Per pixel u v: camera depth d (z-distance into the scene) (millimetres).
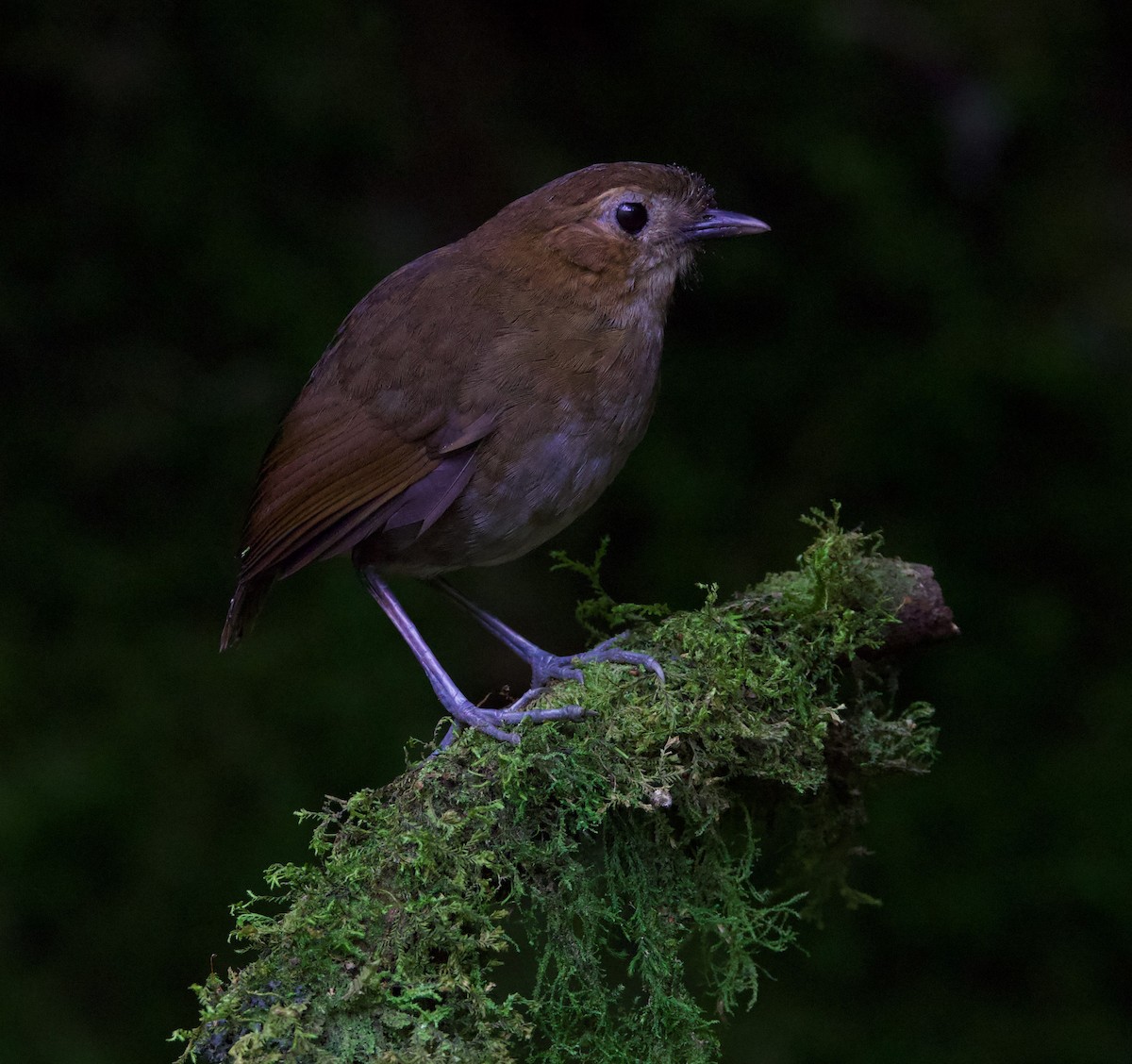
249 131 11695
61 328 11258
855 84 12758
